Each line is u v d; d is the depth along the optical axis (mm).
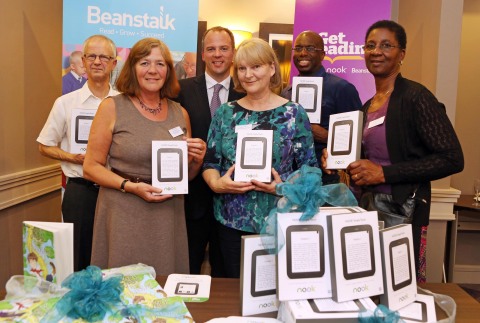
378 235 1180
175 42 3111
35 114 3549
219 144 2066
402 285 1219
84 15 3027
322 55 2795
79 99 2664
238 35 4715
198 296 1370
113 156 1954
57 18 3998
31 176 3408
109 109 1942
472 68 4031
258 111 1995
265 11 4703
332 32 3242
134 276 1295
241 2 4691
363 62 3203
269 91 2029
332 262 1125
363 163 1808
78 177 2611
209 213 2613
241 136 1905
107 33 3047
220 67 2596
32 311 1083
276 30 4691
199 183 2543
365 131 1982
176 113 2072
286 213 1147
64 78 3047
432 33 3125
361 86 3225
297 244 1134
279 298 1114
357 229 1147
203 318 1229
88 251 2639
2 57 2988
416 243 1861
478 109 4059
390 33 1908
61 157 2584
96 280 1115
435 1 3082
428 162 1764
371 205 1889
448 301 1265
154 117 1981
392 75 1966
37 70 3572
